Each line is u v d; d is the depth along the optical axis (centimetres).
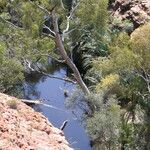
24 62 3059
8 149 1448
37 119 1900
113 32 3378
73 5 3086
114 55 2436
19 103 1997
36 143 1641
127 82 2420
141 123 2278
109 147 2152
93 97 2323
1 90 2873
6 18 2958
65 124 2717
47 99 3297
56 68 3903
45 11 2638
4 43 2952
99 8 2728
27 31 2744
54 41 2973
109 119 2114
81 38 3462
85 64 3406
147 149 2212
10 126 1644
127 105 2517
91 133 2136
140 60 2356
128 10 3756
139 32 2386
